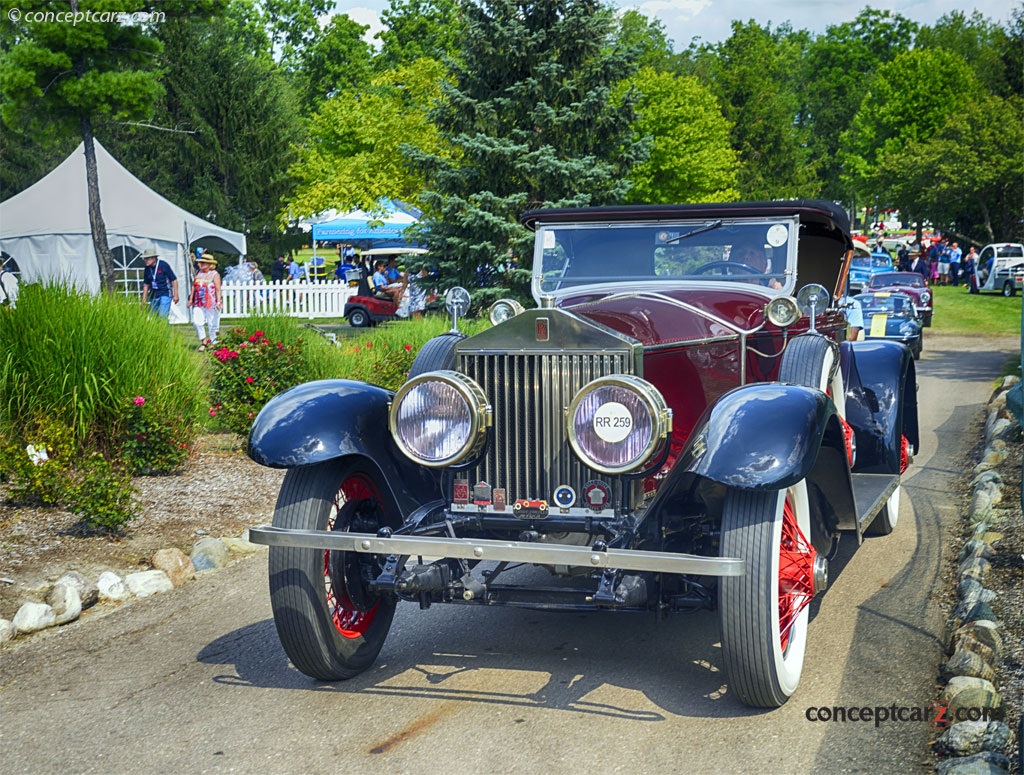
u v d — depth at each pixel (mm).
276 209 41031
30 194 23438
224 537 7012
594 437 4027
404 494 4539
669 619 5336
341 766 3693
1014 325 24484
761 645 3871
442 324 13906
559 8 15953
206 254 18219
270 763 3730
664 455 4121
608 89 15805
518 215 16188
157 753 3828
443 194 16297
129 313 9297
